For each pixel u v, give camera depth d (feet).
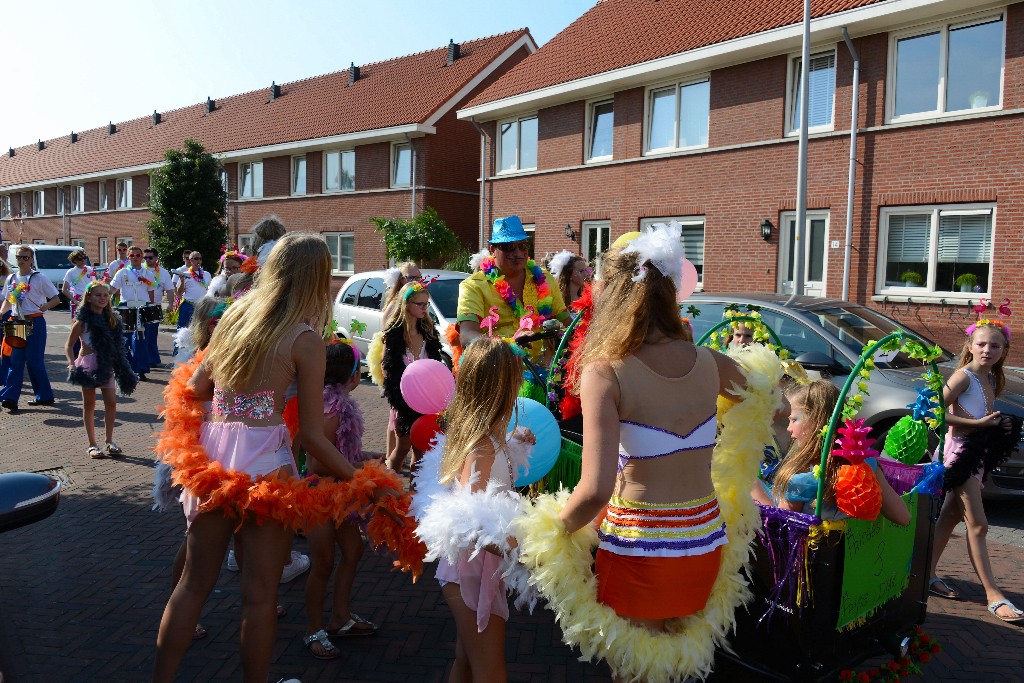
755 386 8.31
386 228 63.57
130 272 36.78
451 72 78.89
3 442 23.88
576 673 10.98
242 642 8.98
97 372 21.57
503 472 8.80
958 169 38.96
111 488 19.08
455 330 15.99
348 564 11.68
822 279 45.16
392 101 79.61
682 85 51.29
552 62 61.26
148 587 13.48
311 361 9.09
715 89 48.96
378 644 11.70
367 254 78.79
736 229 48.34
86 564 14.44
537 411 10.97
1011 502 19.30
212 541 9.05
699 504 7.65
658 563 7.46
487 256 16.05
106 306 22.07
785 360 12.05
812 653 8.86
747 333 16.47
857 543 9.02
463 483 8.59
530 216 62.23
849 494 8.51
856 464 8.71
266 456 9.12
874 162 42.04
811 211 45.14
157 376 37.70
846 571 8.85
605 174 55.98
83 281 38.91
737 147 47.75
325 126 82.69
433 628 12.25
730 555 8.10
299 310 9.11
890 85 41.37
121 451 22.41
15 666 9.29
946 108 39.63
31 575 13.93
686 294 12.76
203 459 9.07
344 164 81.35
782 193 45.98
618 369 7.44
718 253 49.42
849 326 20.48
